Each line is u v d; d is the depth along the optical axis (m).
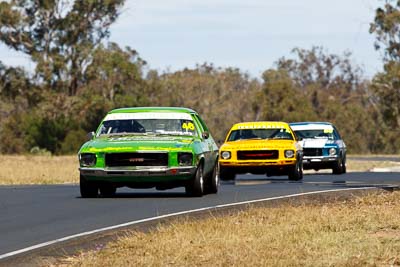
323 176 74.06
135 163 44.94
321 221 32.56
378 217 33.50
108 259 25.45
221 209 39.91
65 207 41.53
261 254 25.22
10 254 27.23
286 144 64.00
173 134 47.88
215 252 25.83
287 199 45.19
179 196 47.50
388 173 81.56
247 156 63.72
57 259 26.34
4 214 38.66
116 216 37.41
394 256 24.83
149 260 24.92
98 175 45.12
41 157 154.25
